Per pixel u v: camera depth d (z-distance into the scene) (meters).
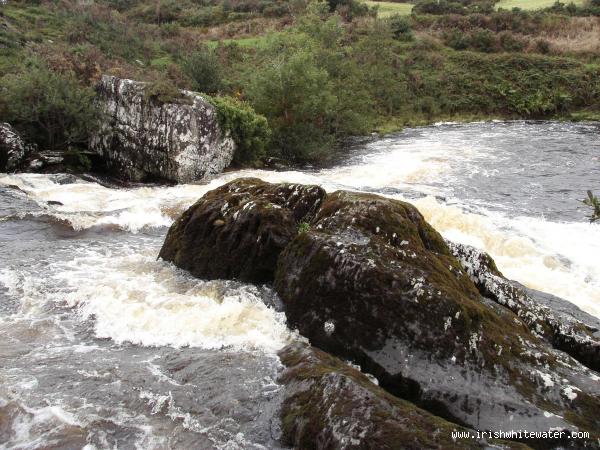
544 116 41.22
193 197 16.98
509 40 48.28
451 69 45.72
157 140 20.53
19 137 20.09
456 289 7.71
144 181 21.45
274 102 26.86
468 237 13.94
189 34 50.00
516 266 12.34
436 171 22.28
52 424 5.83
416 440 5.07
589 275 12.01
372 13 57.72
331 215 8.88
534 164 23.39
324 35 34.84
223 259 9.82
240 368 6.95
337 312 7.55
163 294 9.21
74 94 21.48
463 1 61.78
